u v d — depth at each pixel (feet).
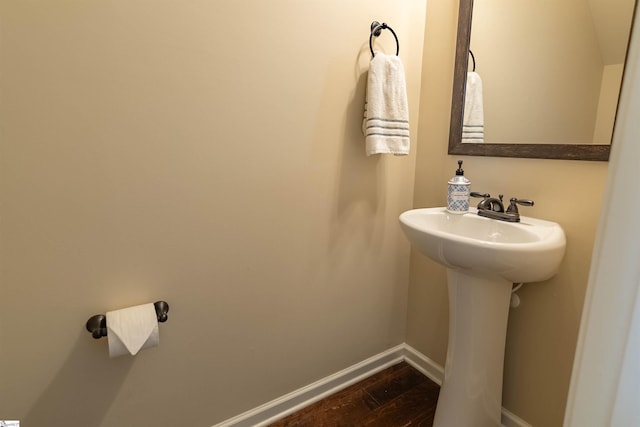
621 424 1.30
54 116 2.72
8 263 2.73
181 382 3.70
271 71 3.67
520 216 3.92
